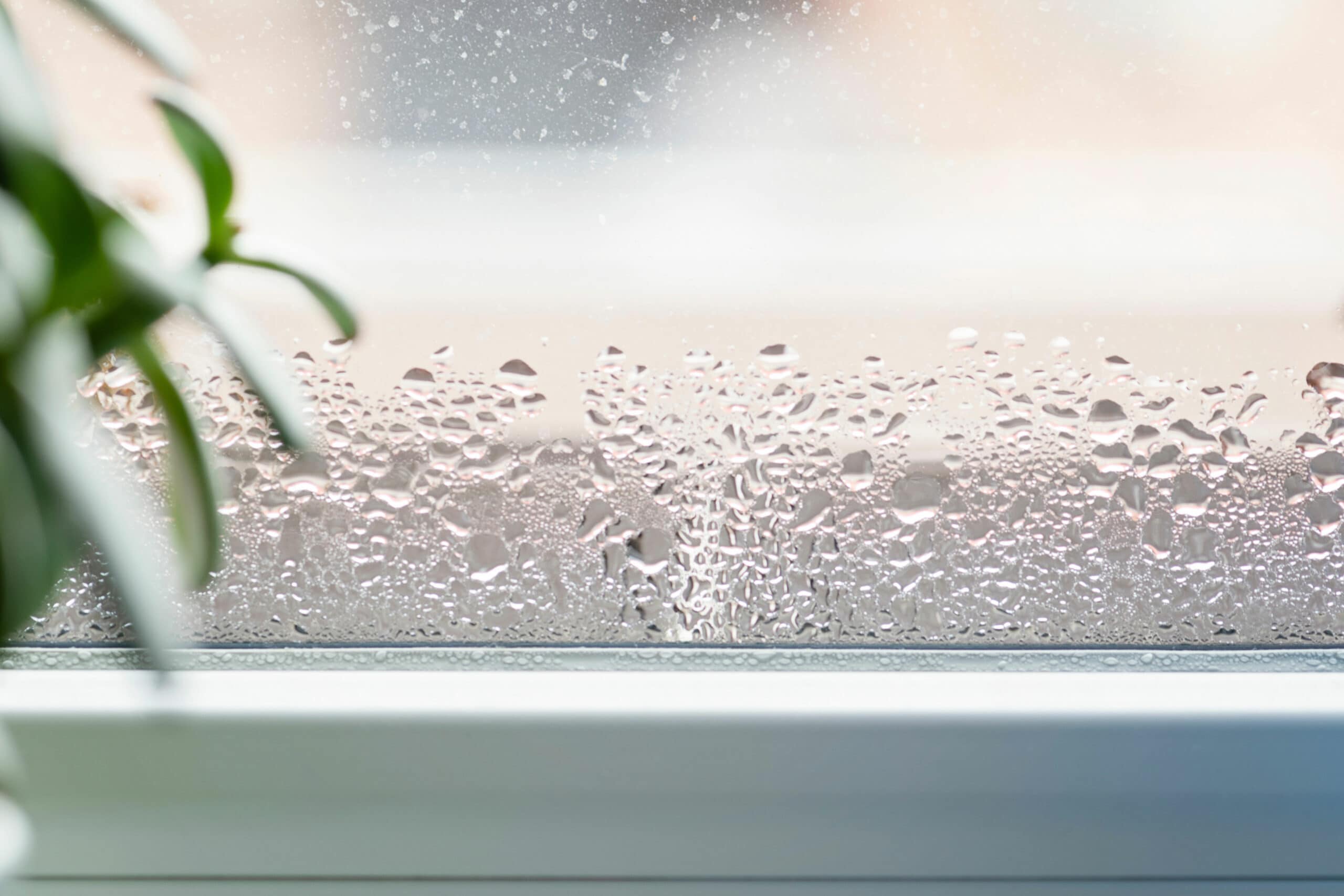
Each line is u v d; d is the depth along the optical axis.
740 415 0.63
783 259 0.64
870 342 0.63
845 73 0.64
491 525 0.62
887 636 0.61
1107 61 0.64
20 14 0.62
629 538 0.62
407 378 0.63
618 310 0.64
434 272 0.64
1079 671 0.59
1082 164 0.64
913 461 0.62
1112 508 0.62
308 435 0.56
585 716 0.57
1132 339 0.63
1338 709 0.57
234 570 0.61
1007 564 0.61
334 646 0.60
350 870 0.58
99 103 0.63
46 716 0.57
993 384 0.63
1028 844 0.58
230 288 0.63
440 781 0.57
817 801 0.57
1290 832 0.57
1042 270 0.63
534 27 0.64
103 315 0.54
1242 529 0.61
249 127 0.63
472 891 0.58
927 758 0.57
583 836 0.58
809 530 0.62
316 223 0.64
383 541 0.61
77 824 0.57
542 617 0.61
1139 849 0.57
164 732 0.57
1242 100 0.63
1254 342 0.63
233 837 0.57
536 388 0.63
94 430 0.61
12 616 0.52
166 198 0.62
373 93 0.64
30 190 0.53
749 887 0.58
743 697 0.58
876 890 0.58
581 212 0.64
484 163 0.64
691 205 0.64
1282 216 0.63
